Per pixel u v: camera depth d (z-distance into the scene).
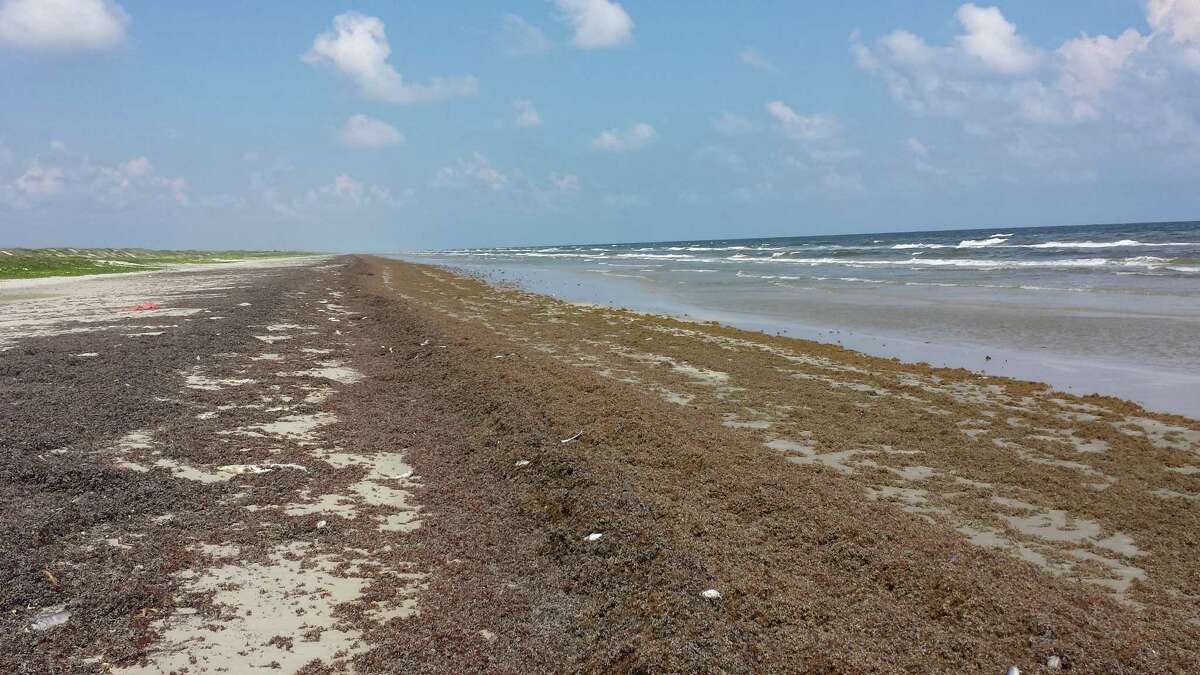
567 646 5.93
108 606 6.20
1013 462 10.70
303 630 6.09
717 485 9.10
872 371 17.34
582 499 8.60
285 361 17.92
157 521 8.03
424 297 38.78
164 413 12.27
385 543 7.87
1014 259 54.38
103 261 70.19
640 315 29.55
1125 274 38.22
